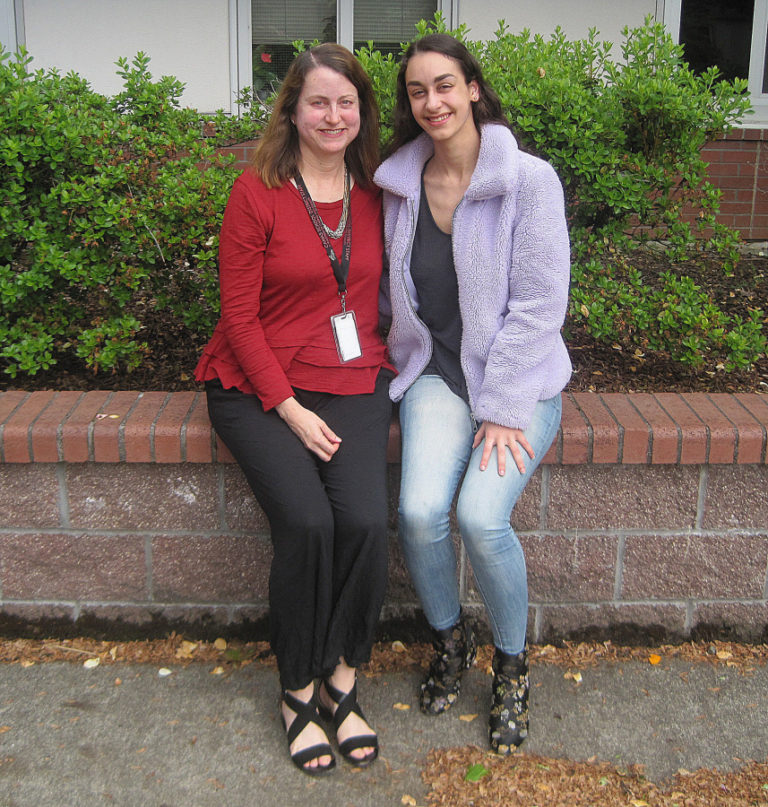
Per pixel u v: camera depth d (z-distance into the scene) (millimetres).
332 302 2635
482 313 2555
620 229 3490
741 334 3484
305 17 6449
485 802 2361
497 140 2480
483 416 2531
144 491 2891
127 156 3344
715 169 6367
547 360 2572
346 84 2498
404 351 2805
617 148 3359
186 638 3029
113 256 3344
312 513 2387
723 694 2812
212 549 2943
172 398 3027
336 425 2588
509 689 2574
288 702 2527
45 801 2354
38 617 3023
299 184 2582
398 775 2455
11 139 3094
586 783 2432
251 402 2590
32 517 2922
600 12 6332
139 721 2662
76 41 6215
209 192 3238
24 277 3180
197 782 2426
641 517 2920
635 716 2709
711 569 2973
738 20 6480
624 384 3527
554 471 2863
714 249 3732
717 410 2953
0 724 2635
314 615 2455
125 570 2973
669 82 3246
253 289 2555
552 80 3170
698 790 2416
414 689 2812
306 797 2377
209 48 6312
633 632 3029
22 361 3266
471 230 2535
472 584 2979
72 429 2797
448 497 2514
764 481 2889
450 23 6391
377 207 2742
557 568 2961
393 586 2975
